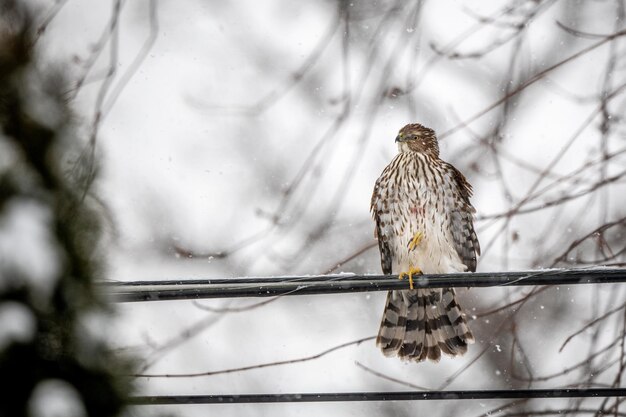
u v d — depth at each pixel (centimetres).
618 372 1201
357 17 1402
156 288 871
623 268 919
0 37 505
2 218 478
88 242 502
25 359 475
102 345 498
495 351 1880
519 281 924
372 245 1327
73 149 511
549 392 918
